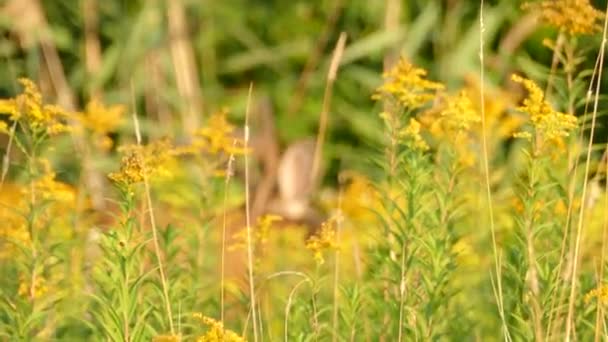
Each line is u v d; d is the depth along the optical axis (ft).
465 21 67.46
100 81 67.62
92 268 30.25
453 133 29.07
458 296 31.35
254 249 30.42
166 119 66.33
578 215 28.58
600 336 27.35
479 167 35.32
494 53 66.28
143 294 28.04
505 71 62.95
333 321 28.35
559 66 49.03
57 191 28.81
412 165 27.96
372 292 28.86
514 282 27.27
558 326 26.86
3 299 27.99
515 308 27.66
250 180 62.95
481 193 34.37
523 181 27.78
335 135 67.72
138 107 68.74
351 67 69.36
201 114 67.00
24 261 29.19
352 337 27.84
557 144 28.84
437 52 66.95
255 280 30.32
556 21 29.09
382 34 67.31
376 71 68.80
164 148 30.45
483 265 33.04
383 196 28.43
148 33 68.59
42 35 66.33
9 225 31.22
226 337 24.20
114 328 25.41
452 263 27.86
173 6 68.39
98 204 38.70
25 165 28.71
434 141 33.94
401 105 29.01
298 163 62.90
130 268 25.43
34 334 29.73
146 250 28.19
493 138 39.24
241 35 71.51
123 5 69.87
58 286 30.68
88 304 29.91
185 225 31.60
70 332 29.71
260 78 71.46
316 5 71.87
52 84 66.64
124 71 68.64
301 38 71.46
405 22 68.85
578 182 28.71
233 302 30.37
